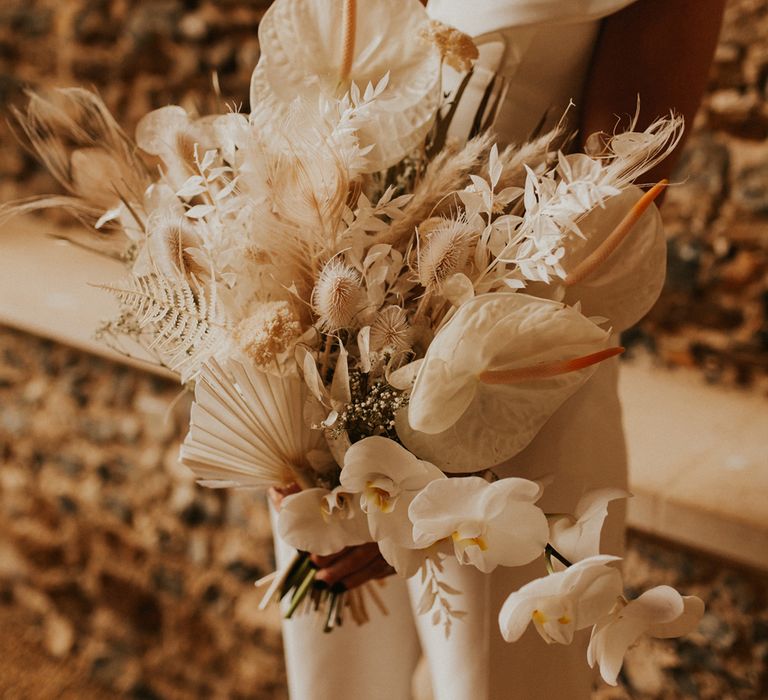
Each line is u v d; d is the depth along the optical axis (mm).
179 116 868
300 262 815
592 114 930
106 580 1986
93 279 2111
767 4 1656
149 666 1938
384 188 866
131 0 2473
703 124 1758
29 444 2023
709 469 1362
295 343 792
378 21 812
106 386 1886
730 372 1785
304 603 1068
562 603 708
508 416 782
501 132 927
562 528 781
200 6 2375
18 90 2674
